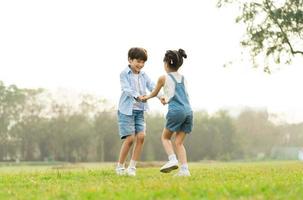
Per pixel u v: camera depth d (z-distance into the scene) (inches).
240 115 5152.6
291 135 5462.6
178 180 363.9
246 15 1333.7
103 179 405.7
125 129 447.2
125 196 266.1
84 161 4367.6
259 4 1322.6
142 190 297.6
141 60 457.1
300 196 257.3
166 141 422.3
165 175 458.6
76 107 4416.8
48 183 380.8
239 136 4817.9
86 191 292.4
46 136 4382.4
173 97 414.0
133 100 446.0
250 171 533.3
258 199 250.7
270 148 5206.7
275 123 5438.0
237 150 4785.9
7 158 4421.8
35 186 357.1
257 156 5073.8
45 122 4409.5
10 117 4446.4
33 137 4404.5
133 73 462.9
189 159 4510.3
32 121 4424.2
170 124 414.6
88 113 4404.5
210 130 4562.0
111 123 4345.5
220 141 4579.2
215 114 4726.9
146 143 4192.9
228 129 4690.0
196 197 258.5
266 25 1327.5
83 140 4343.0
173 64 422.6
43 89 4485.7
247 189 284.4
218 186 301.1
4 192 312.7
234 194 273.0
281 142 5383.9
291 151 5191.9
